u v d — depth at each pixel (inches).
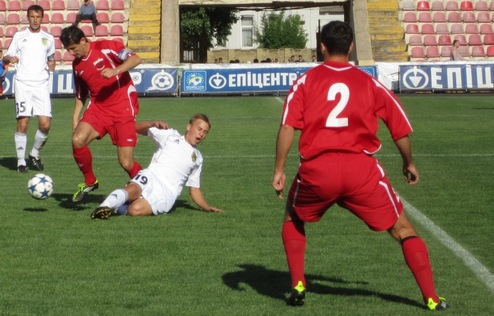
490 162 1029.8
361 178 425.7
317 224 665.0
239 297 465.4
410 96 2319.1
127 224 663.8
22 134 986.1
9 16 2822.3
